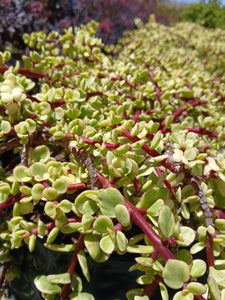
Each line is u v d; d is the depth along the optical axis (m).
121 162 0.15
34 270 0.21
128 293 0.14
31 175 0.15
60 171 0.17
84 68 0.29
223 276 0.13
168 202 0.15
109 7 0.89
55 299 0.17
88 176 0.16
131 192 0.17
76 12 0.68
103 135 0.19
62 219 0.14
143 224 0.13
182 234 0.13
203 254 0.18
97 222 0.13
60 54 0.53
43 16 0.57
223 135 0.24
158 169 0.17
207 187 0.17
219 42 0.63
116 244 0.13
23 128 0.17
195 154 0.15
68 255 0.17
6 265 0.23
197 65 0.44
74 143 0.16
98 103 0.23
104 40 0.82
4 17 0.51
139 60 0.29
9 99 0.17
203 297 0.12
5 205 0.15
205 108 0.30
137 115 0.25
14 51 0.51
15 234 0.15
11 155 0.27
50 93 0.21
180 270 0.11
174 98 0.30
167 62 0.40
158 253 0.13
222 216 0.16
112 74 0.29
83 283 0.17
